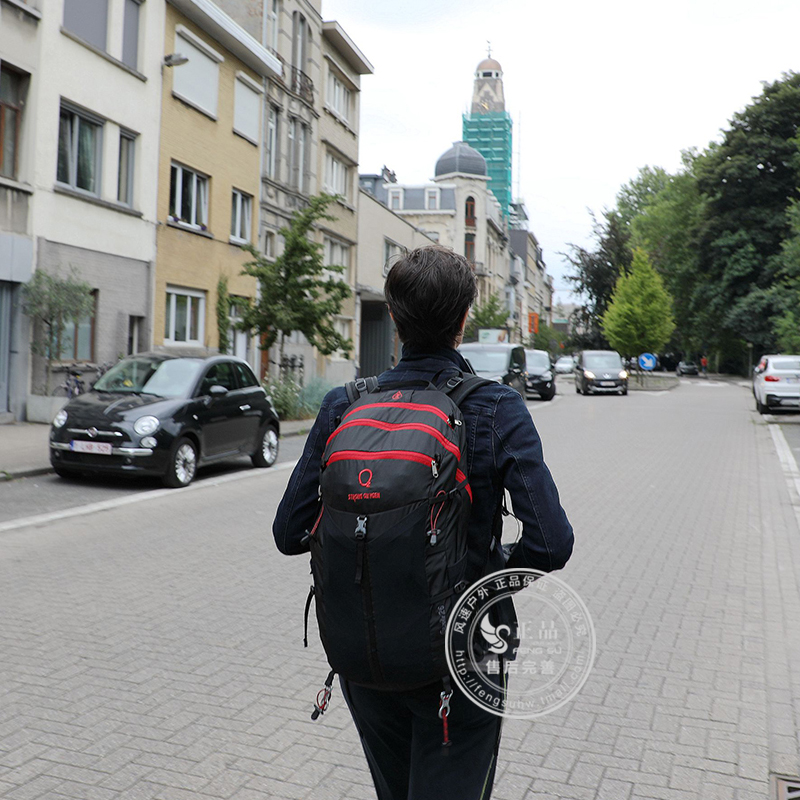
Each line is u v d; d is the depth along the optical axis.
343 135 36.16
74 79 19.06
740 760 3.75
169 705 4.23
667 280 62.62
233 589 6.41
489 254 87.12
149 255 22.19
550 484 2.13
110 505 9.91
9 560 7.20
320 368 34.41
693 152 62.75
